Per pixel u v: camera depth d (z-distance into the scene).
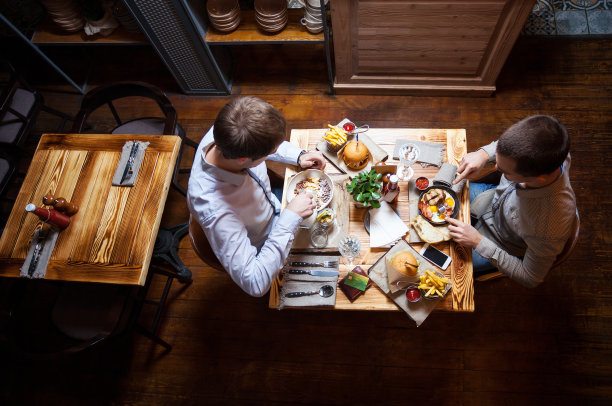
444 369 2.22
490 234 1.79
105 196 1.90
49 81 3.25
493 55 2.46
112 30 2.74
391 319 2.34
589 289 2.30
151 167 1.95
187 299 2.49
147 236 1.82
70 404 2.32
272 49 3.13
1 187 2.38
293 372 2.30
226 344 2.38
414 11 2.24
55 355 1.66
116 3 2.57
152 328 2.31
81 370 2.37
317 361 2.31
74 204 1.89
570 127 2.66
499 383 2.17
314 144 1.85
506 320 2.28
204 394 2.30
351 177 1.74
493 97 2.81
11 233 1.86
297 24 2.62
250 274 1.42
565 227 1.37
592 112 2.68
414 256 1.57
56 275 1.77
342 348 2.32
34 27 3.35
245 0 2.74
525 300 2.31
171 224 2.70
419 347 2.28
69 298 1.98
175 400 2.30
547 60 2.84
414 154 1.76
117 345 2.41
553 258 1.46
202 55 2.72
